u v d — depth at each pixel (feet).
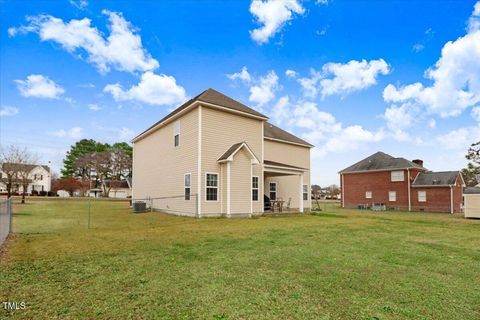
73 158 187.73
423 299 12.60
